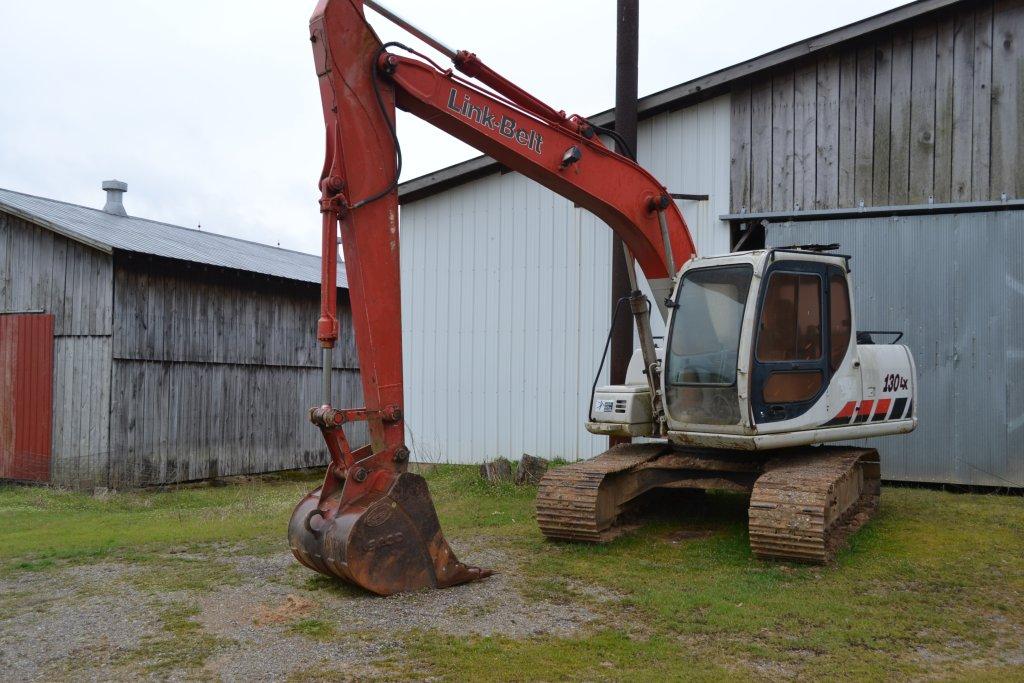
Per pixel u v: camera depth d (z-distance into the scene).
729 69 10.76
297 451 16.83
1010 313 9.79
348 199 5.61
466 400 12.59
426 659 4.43
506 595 5.63
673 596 5.56
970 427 9.95
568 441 11.94
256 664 4.36
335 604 5.41
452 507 9.27
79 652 4.60
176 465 14.27
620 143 7.26
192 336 14.66
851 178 10.50
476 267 12.58
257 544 7.52
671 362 7.08
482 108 6.22
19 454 14.20
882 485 10.47
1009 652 4.70
